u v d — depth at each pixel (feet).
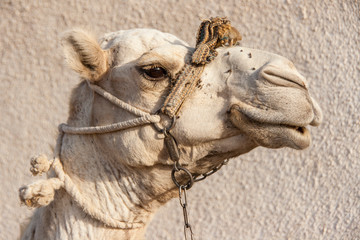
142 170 10.68
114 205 10.88
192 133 10.05
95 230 10.75
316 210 20.84
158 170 10.63
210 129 10.02
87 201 10.70
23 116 19.24
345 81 20.63
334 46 20.49
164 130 10.10
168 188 10.93
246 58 10.16
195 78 10.14
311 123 10.01
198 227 20.39
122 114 10.54
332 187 20.86
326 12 20.31
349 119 20.72
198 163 10.53
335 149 20.76
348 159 20.84
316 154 20.74
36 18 18.85
